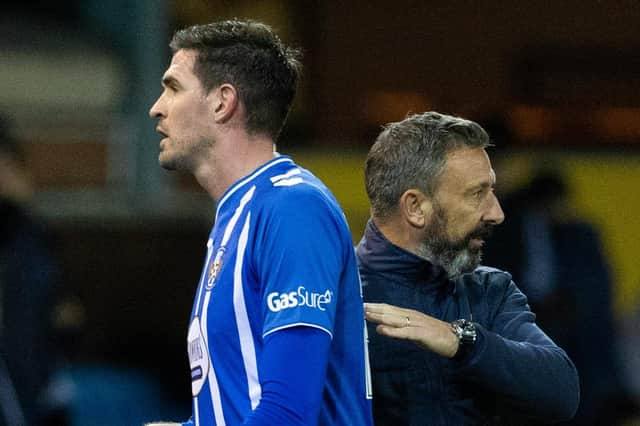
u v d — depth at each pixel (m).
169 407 25.11
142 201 29.27
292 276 9.40
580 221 22.08
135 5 29.36
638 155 31.72
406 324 10.16
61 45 31.30
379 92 37.69
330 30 37.47
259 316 9.62
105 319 26.09
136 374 25.52
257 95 10.27
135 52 29.52
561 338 21.39
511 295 11.49
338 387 9.88
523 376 10.50
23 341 17.92
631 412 22.92
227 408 9.69
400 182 10.98
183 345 26.34
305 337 9.31
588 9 37.56
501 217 10.98
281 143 37.00
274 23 36.69
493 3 37.50
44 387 18.23
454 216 10.88
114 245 26.52
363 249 11.27
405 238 11.06
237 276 9.68
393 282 11.07
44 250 18.41
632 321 28.34
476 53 37.66
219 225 10.10
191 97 10.30
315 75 37.50
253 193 9.94
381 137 11.27
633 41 37.53
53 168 30.84
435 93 37.72
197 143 10.31
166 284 26.56
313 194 9.70
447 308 11.14
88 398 23.98
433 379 10.86
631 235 31.50
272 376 9.26
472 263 11.02
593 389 22.28
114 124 31.14
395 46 37.66
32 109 30.95
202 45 10.34
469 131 10.98
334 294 9.56
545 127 37.34
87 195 30.38
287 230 9.50
